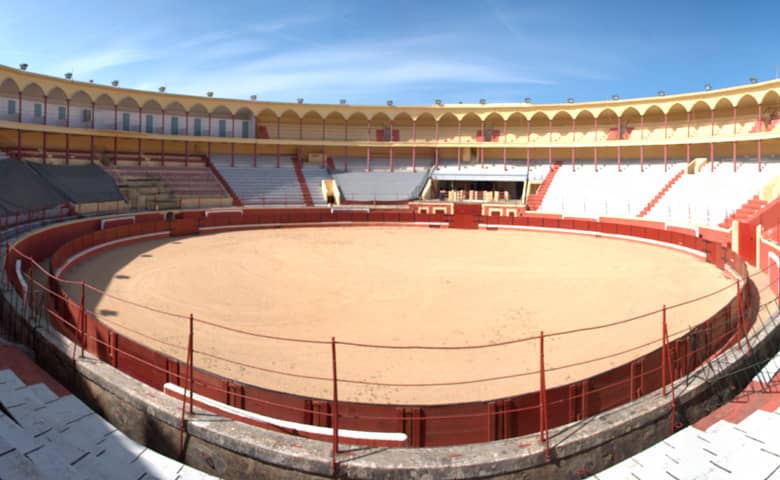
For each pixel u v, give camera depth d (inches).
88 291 644.7
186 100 1658.5
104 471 216.5
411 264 902.4
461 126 1974.7
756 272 756.6
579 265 905.5
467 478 229.5
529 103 1817.2
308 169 1847.9
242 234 1291.8
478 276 801.6
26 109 1466.5
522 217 1457.9
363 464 226.5
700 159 1483.8
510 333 512.7
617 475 230.4
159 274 778.2
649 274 824.9
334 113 1840.6
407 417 285.3
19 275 529.0
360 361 429.7
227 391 311.3
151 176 1535.4
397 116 1918.1
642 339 484.7
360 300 644.7
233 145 1772.9
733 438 248.7
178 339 475.2
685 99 1513.3
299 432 271.9
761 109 1498.5
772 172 1272.1
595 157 1672.0
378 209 1633.9
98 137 1609.3
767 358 377.4
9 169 1034.7
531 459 238.8
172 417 262.4
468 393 370.3
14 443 202.2
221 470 247.8
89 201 1141.7
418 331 517.7
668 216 1296.8
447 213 1652.3
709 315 565.3
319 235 1294.3
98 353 371.2
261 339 486.0
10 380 300.4
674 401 286.0
